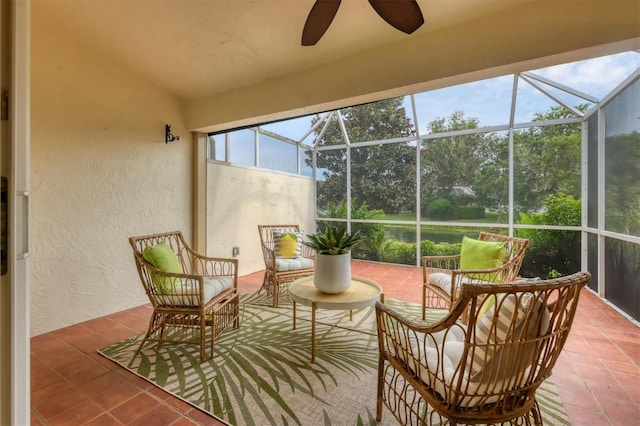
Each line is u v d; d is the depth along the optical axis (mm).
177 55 2773
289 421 1491
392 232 5227
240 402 1631
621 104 2904
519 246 2576
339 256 2209
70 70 2586
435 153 4805
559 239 3977
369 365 2000
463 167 4602
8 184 639
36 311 2424
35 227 2414
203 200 3738
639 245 2602
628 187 2779
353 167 5547
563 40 1924
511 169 4250
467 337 1020
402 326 1364
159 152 3299
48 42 2451
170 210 3418
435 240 4852
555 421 1486
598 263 3330
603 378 1843
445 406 1100
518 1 2016
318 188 5996
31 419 1503
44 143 2449
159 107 3289
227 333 2475
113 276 2910
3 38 636
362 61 2611
